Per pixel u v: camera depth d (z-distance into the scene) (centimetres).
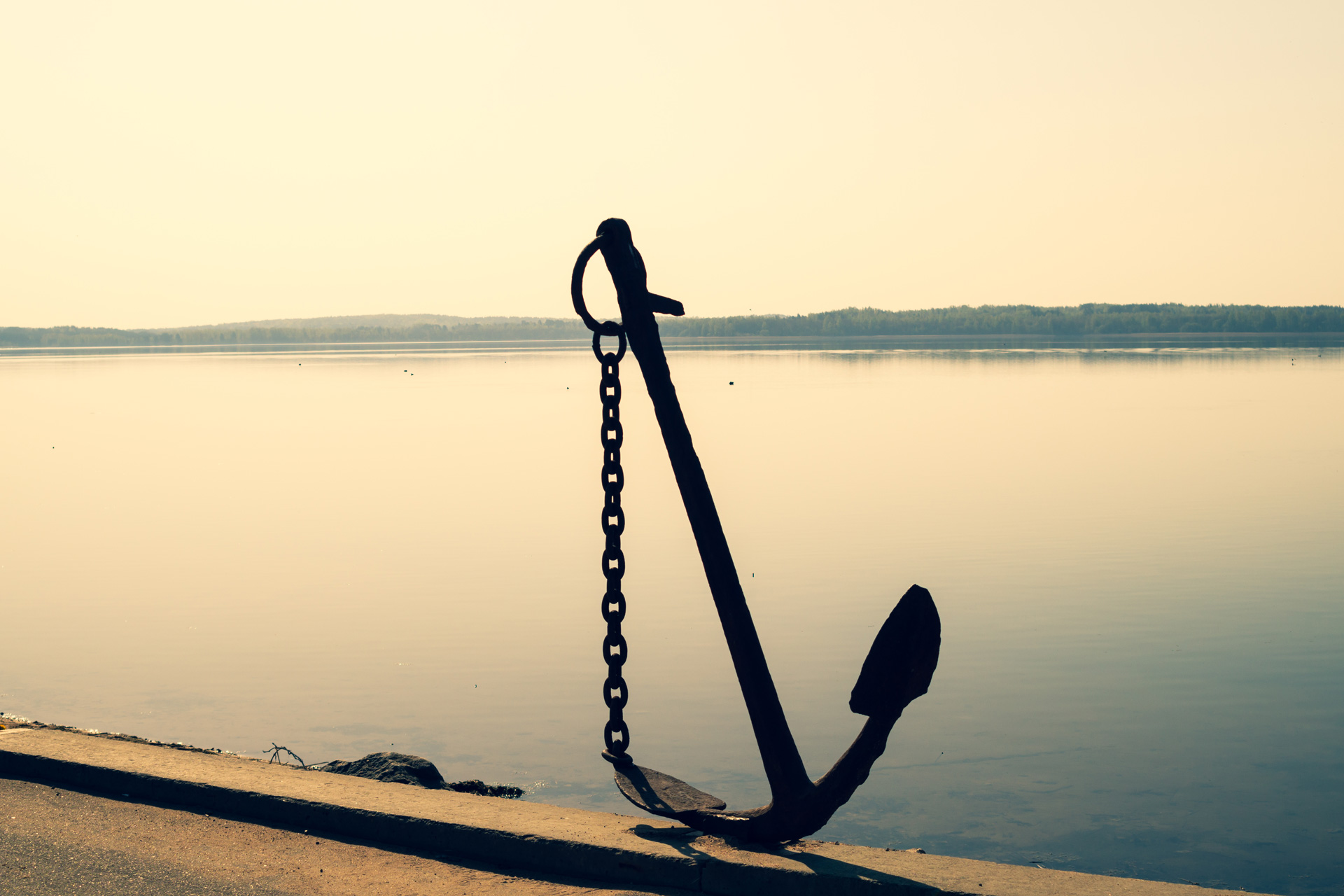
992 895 382
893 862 415
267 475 3003
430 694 1102
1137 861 746
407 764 745
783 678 1163
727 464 3103
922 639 389
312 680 1149
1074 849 773
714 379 7606
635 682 1149
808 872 400
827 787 412
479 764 910
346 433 4262
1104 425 4106
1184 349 14025
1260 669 1173
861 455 3281
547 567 1753
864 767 404
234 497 2600
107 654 1244
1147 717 1037
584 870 426
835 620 1398
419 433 4234
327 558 1842
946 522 2108
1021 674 1175
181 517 2305
